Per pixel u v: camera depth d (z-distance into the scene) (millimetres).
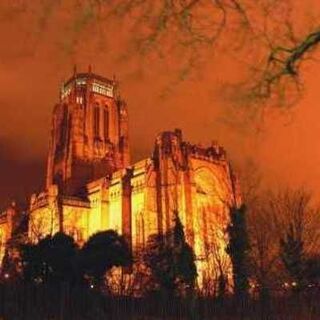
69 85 186625
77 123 175000
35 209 123625
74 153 170750
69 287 34062
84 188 150000
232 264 47938
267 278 37375
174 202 124438
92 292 34250
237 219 47594
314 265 39844
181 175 127250
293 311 32969
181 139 132625
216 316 34688
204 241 92438
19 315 32031
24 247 75438
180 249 81375
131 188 135875
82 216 142375
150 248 87812
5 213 146750
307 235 42312
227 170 122562
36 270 72812
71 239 78875
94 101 180875
